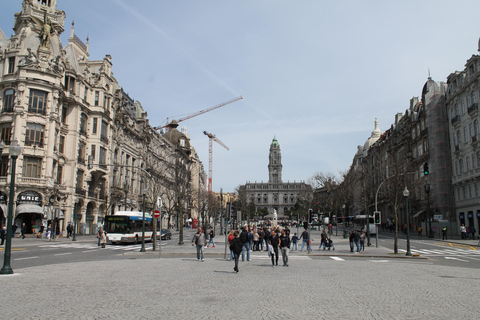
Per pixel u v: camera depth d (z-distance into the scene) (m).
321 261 23.73
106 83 63.09
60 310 9.22
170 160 101.81
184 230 97.00
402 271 18.22
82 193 55.97
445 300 10.91
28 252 29.08
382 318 8.73
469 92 52.94
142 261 22.45
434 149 62.50
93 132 59.34
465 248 36.19
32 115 47.47
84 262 21.27
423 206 65.75
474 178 51.03
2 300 10.31
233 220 78.94
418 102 75.31
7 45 51.56
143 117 79.81
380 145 93.19
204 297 11.06
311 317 8.74
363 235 31.03
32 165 47.47
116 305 9.85
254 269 18.80
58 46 55.28
